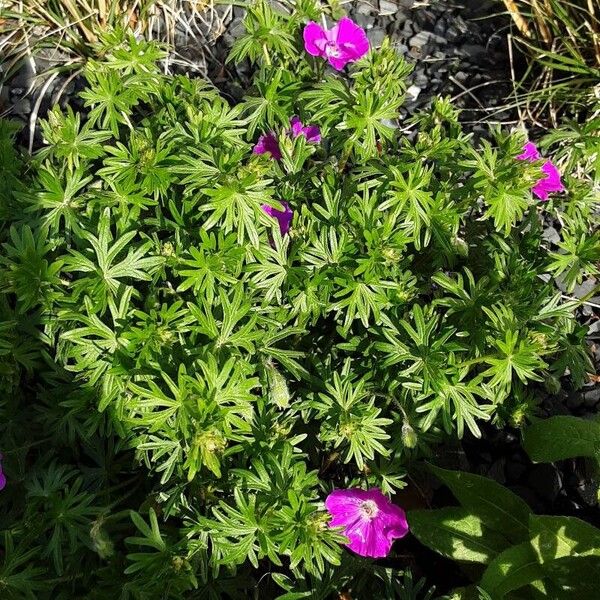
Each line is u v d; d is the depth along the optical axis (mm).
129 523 291
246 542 268
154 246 298
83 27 474
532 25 514
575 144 366
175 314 276
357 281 295
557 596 308
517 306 311
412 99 495
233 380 266
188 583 264
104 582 279
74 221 293
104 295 279
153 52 336
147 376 276
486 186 304
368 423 289
